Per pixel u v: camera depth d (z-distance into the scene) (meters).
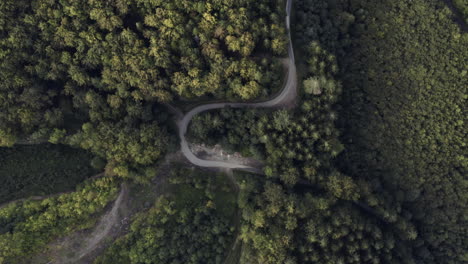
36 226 92.50
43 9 91.38
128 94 97.12
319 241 95.00
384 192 108.88
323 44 104.81
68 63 94.50
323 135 98.81
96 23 93.50
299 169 99.94
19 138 99.19
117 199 101.69
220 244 98.69
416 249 111.75
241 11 91.81
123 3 91.62
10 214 94.62
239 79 94.19
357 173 109.69
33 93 94.06
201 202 103.38
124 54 93.25
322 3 109.19
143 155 97.81
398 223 106.50
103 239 98.25
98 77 97.88
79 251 96.25
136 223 97.62
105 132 97.00
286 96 102.06
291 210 93.25
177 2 91.94
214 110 104.81
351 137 111.12
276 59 98.19
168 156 106.38
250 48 93.06
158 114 101.69
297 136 97.31
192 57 93.44
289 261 92.00
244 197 99.00
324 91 99.00
